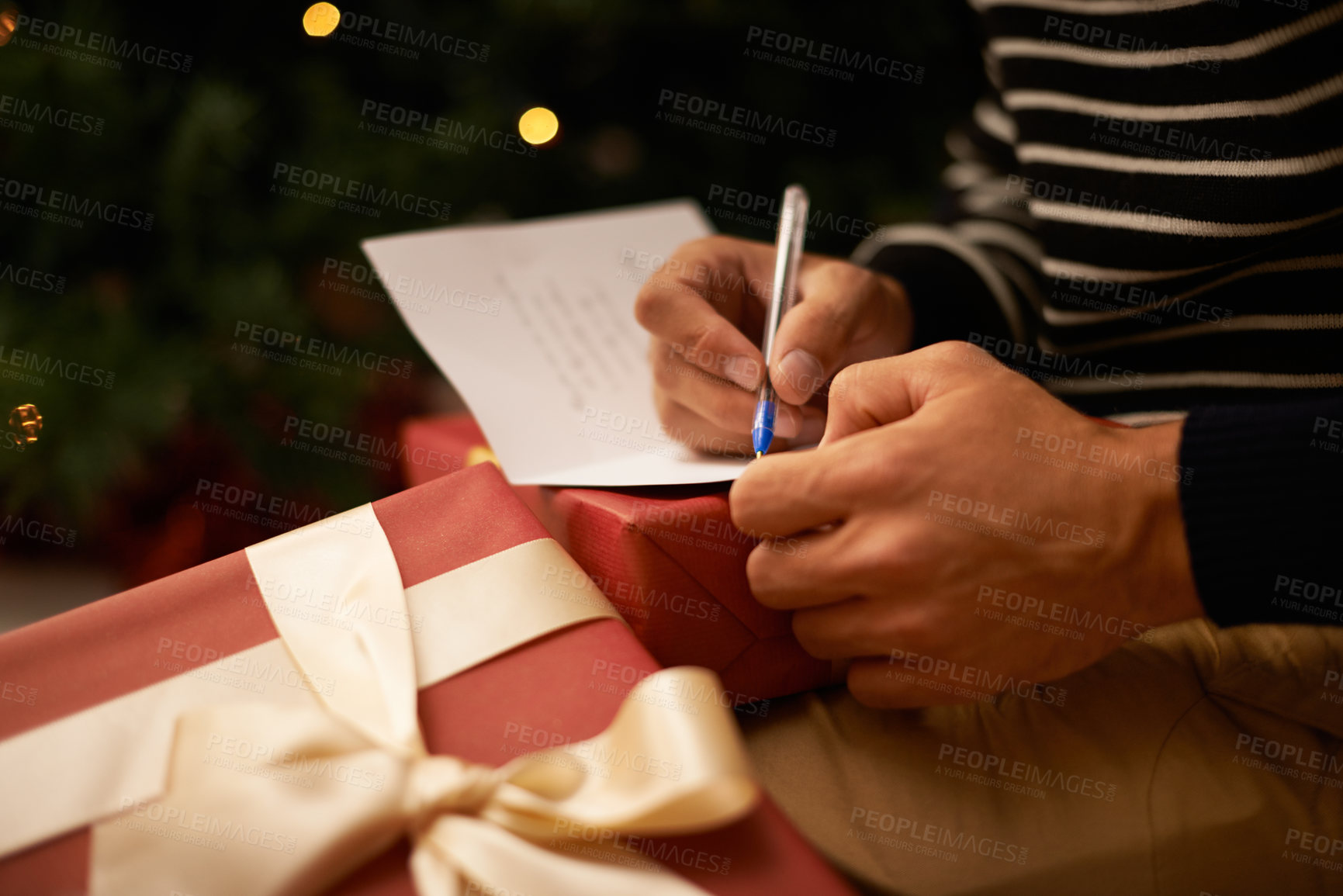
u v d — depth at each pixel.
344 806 0.26
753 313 0.56
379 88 1.03
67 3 0.89
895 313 0.57
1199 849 0.35
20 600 1.04
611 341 0.56
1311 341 0.46
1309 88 0.43
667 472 0.44
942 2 0.98
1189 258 0.48
